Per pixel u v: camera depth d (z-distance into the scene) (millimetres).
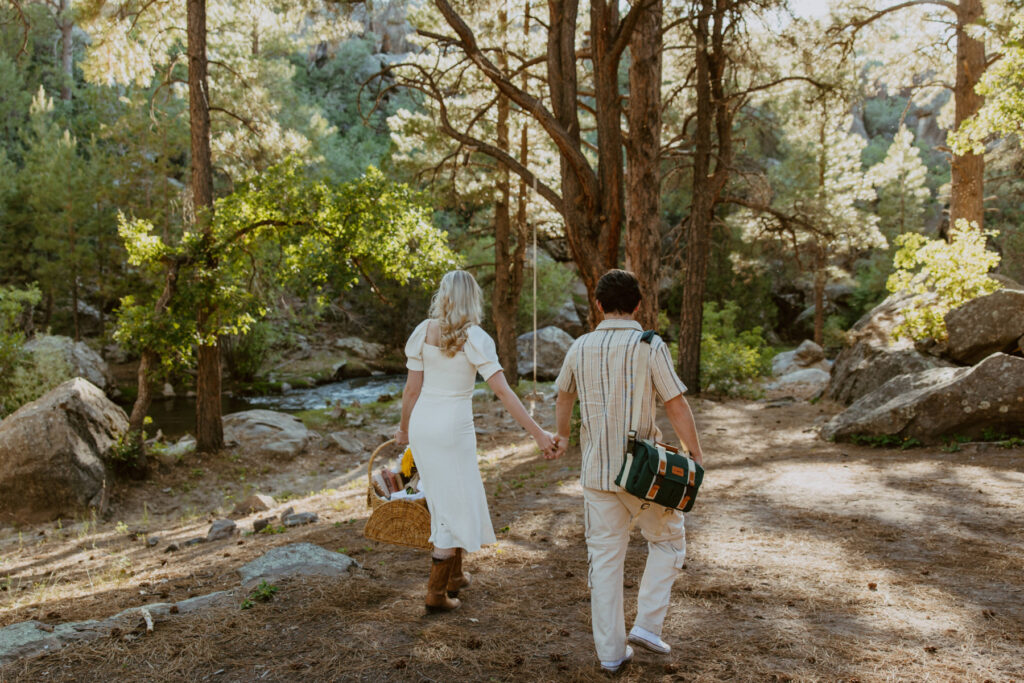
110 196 25734
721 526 5629
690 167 19297
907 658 3186
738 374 17047
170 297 11742
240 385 25172
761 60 15969
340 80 45688
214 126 19203
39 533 9094
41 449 9734
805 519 5723
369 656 3273
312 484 11852
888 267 31281
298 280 12914
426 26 16312
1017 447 7609
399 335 32406
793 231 18031
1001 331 10484
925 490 6406
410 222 12711
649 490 2889
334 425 16062
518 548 5180
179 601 4211
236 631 3537
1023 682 2936
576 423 10477
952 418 8180
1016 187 23781
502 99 17172
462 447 3656
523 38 15375
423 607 3898
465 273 3682
